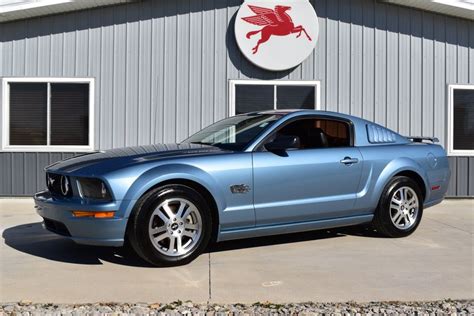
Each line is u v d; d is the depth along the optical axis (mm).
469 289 4125
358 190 5672
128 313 3539
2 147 9250
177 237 4707
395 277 4449
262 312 3553
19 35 9250
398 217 6016
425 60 9734
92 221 4484
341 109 9539
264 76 9414
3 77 9273
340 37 9516
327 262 4957
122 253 5293
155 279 4363
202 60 9344
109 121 9312
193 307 3654
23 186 9266
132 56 9305
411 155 6113
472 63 9766
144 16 9297
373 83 9609
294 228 5348
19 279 4359
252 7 9195
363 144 5875
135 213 4523
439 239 6043
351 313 3543
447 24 9789
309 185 5324
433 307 3674
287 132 5492
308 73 9469
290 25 9250
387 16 9609
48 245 5684
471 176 9773
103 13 9266
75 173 4680
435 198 6418
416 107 9719
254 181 5023
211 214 4934
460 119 9852
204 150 5137
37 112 9312
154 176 4578
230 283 4254
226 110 9383
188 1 9312
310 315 3516
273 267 4766
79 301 3789
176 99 9344
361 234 6312
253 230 5109
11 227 6746
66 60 9281
